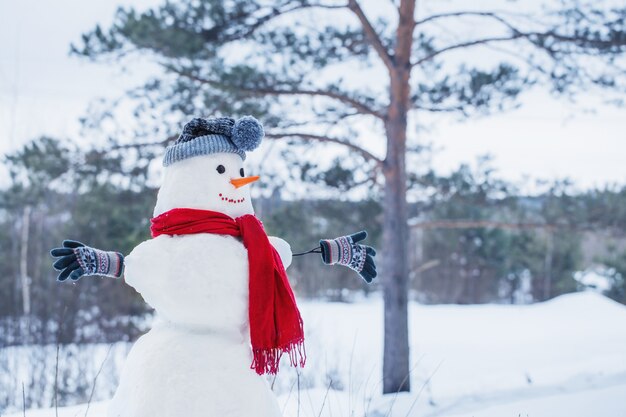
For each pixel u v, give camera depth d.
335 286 21.38
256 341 2.57
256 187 8.56
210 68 7.53
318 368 7.90
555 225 9.37
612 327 13.27
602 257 21.70
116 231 9.79
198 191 2.79
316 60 7.65
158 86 7.73
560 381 6.80
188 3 7.59
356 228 12.35
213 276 2.61
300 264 19.23
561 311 16.45
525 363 9.40
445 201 9.98
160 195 2.93
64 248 2.70
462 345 11.39
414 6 7.19
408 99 7.43
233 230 2.78
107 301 13.22
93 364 9.69
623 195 9.56
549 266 23.80
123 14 7.59
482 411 5.20
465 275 24.58
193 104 7.59
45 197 10.30
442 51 7.21
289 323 2.68
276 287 2.71
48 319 11.66
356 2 7.12
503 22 7.11
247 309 2.69
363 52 8.22
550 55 7.37
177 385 2.49
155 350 2.62
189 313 2.63
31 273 15.53
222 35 7.60
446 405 5.87
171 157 2.87
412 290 24.45
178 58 7.26
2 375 8.98
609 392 5.54
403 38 7.27
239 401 2.52
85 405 5.13
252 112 7.45
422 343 11.69
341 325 13.63
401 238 7.30
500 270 24.38
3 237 15.93
